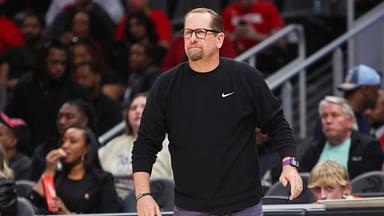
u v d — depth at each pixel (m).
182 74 13.60
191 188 13.47
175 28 33.38
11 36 32.22
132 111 21.27
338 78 26.41
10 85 29.97
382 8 28.91
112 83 27.98
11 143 22.50
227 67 13.55
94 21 30.67
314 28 30.94
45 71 25.45
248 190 13.47
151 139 13.77
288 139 13.58
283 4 32.72
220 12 33.16
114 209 19.25
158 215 13.46
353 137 20.48
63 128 21.98
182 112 13.48
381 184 18.53
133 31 29.97
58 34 31.34
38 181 20.42
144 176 13.67
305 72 27.77
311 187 17.55
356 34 26.55
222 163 13.38
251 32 28.67
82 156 19.48
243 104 13.47
